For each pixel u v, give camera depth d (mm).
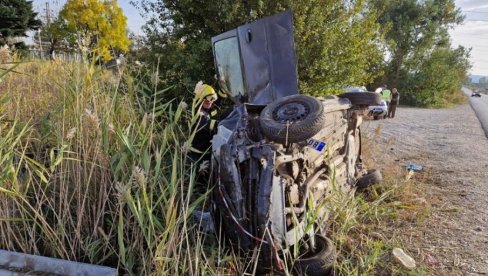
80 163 3066
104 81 3666
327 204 3791
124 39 21219
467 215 5020
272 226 3018
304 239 3299
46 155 3227
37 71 4434
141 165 3020
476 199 5684
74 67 3463
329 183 3855
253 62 4082
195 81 7254
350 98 4902
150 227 2686
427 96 34531
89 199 3039
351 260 3615
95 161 3068
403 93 35406
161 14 8078
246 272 3141
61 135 3127
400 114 22438
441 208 5207
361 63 8508
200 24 7996
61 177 3002
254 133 3334
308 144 3422
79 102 3215
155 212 3086
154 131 3430
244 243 3141
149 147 3088
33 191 3170
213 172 3346
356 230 4293
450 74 36250
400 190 5609
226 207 3146
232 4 7469
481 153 9539
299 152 3312
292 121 3156
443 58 37000
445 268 3676
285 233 3039
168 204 2816
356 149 5352
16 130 3299
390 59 36094
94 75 3416
